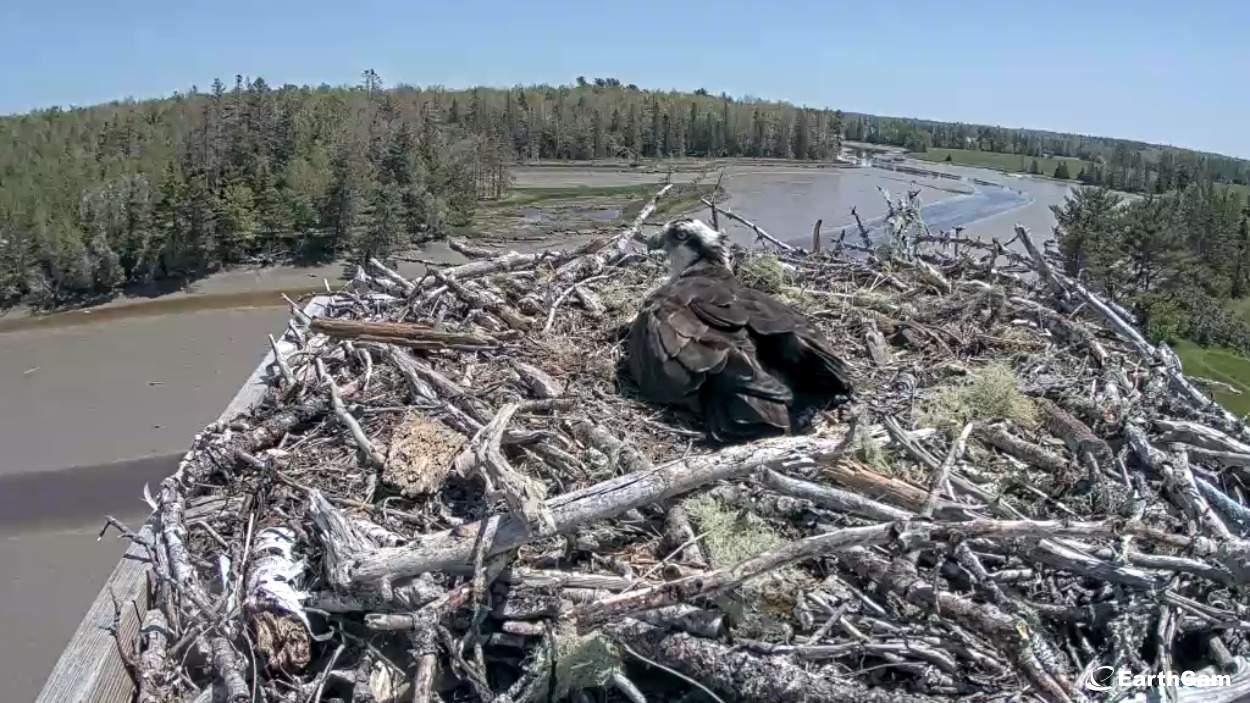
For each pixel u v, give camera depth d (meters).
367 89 53.12
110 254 24.38
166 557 4.30
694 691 3.74
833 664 3.67
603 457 4.70
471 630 3.69
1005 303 6.79
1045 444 5.19
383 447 4.80
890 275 7.64
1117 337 6.78
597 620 3.56
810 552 3.51
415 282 7.36
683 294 5.70
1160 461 4.76
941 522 3.69
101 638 4.04
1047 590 4.12
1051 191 52.62
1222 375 17.91
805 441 4.14
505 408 4.52
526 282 7.44
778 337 5.28
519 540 3.69
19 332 21.95
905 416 5.32
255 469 4.93
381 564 3.77
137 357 20.17
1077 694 3.29
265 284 25.55
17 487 14.30
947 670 3.63
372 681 3.77
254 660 3.73
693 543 3.97
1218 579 3.88
